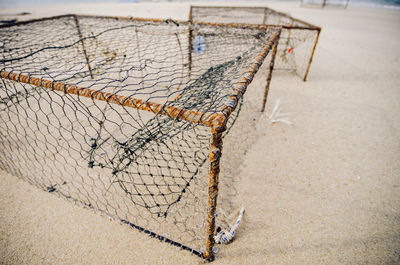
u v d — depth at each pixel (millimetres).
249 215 2371
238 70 2027
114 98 1231
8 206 2389
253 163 3020
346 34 10109
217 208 2383
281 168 2967
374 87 5344
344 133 3709
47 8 17453
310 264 1991
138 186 2545
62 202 2428
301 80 5578
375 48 8289
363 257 2047
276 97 4703
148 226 2213
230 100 1218
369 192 2678
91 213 2330
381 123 3994
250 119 3861
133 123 3512
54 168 2789
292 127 3799
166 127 1876
